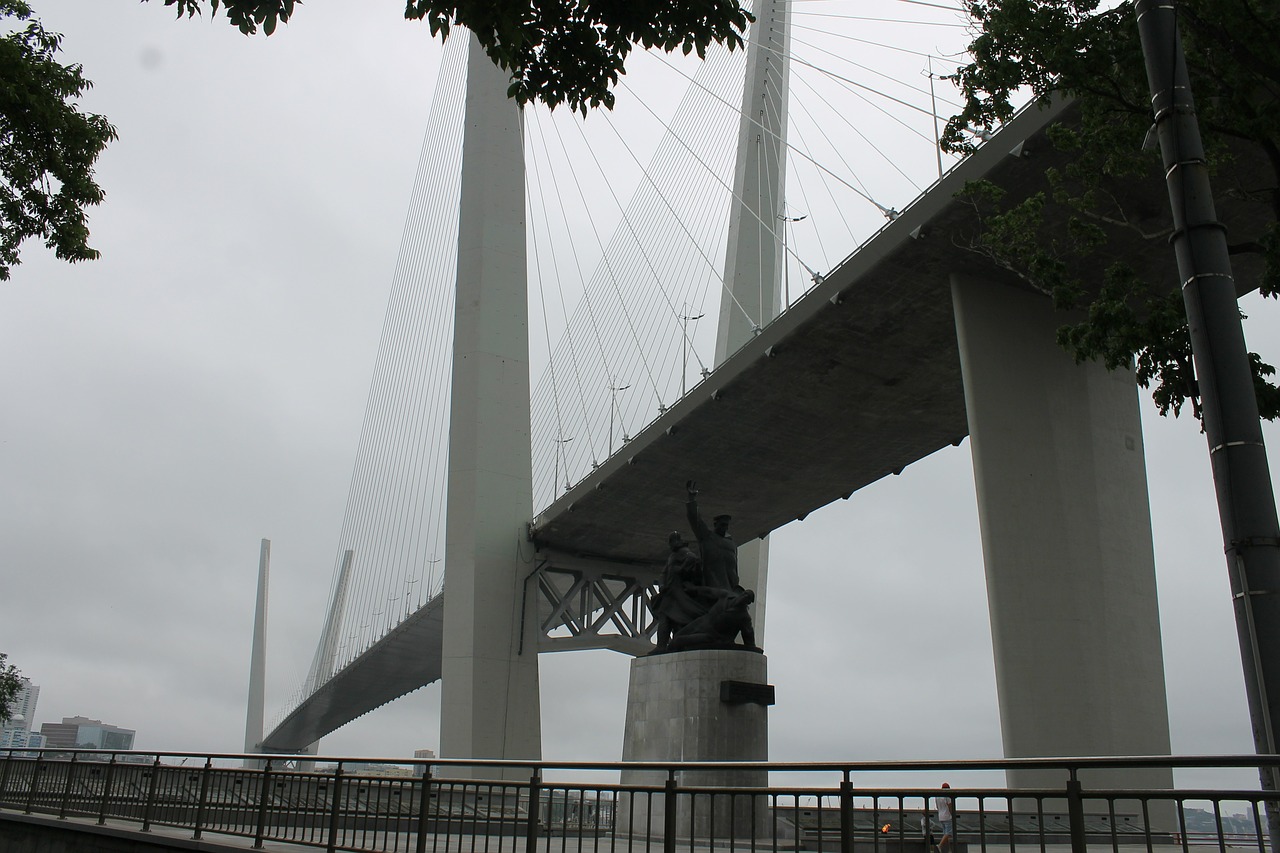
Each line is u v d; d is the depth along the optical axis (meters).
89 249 15.96
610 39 8.94
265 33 8.38
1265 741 6.30
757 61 42.22
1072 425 24.61
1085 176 14.59
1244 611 6.54
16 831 13.74
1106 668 22.88
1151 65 7.71
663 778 17.91
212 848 10.26
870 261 24.70
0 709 33.06
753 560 45.44
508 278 44.78
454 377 44.56
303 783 10.76
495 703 41.31
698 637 18.70
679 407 33.56
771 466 37.22
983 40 14.55
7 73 14.73
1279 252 12.82
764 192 40.47
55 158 15.26
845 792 7.04
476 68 46.09
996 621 22.89
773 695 18.42
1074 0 13.86
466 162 45.62
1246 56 12.38
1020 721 22.23
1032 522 23.52
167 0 8.26
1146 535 24.73
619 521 43.06
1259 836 5.46
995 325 24.55
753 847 7.41
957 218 22.53
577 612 48.03
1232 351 6.94
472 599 42.06
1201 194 7.31
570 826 17.75
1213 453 6.90
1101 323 13.96
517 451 44.19
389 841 12.57
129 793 13.20
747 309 39.00
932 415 32.81
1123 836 15.86
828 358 29.12
